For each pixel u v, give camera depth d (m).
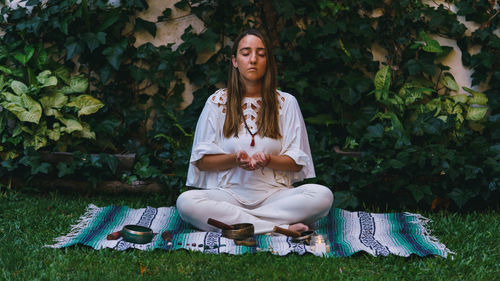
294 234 3.20
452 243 3.35
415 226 3.62
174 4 4.84
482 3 4.79
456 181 4.25
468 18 4.84
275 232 3.32
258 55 3.43
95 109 4.60
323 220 3.75
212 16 4.82
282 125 3.56
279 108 3.56
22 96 4.40
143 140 4.86
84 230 3.48
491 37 4.78
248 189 3.53
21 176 4.50
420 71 4.77
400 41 4.82
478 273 2.85
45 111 4.52
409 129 4.43
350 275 2.80
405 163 4.13
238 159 3.28
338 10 4.80
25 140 4.48
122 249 3.09
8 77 4.73
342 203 4.05
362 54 4.84
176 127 4.68
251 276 2.75
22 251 3.08
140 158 4.52
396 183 4.17
